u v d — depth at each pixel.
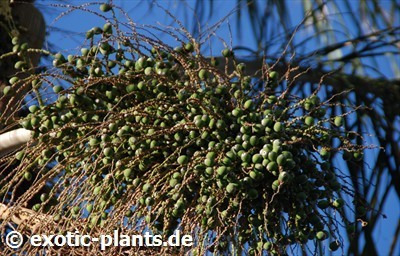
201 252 1.50
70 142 1.59
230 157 1.51
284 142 1.52
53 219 1.56
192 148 1.55
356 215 1.61
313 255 1.57
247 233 1.56
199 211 1.52
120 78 1.58
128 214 1.56
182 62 1.63
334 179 1.57
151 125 1.55
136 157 1.53
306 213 1.55
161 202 1.54
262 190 1.53
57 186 1.59
